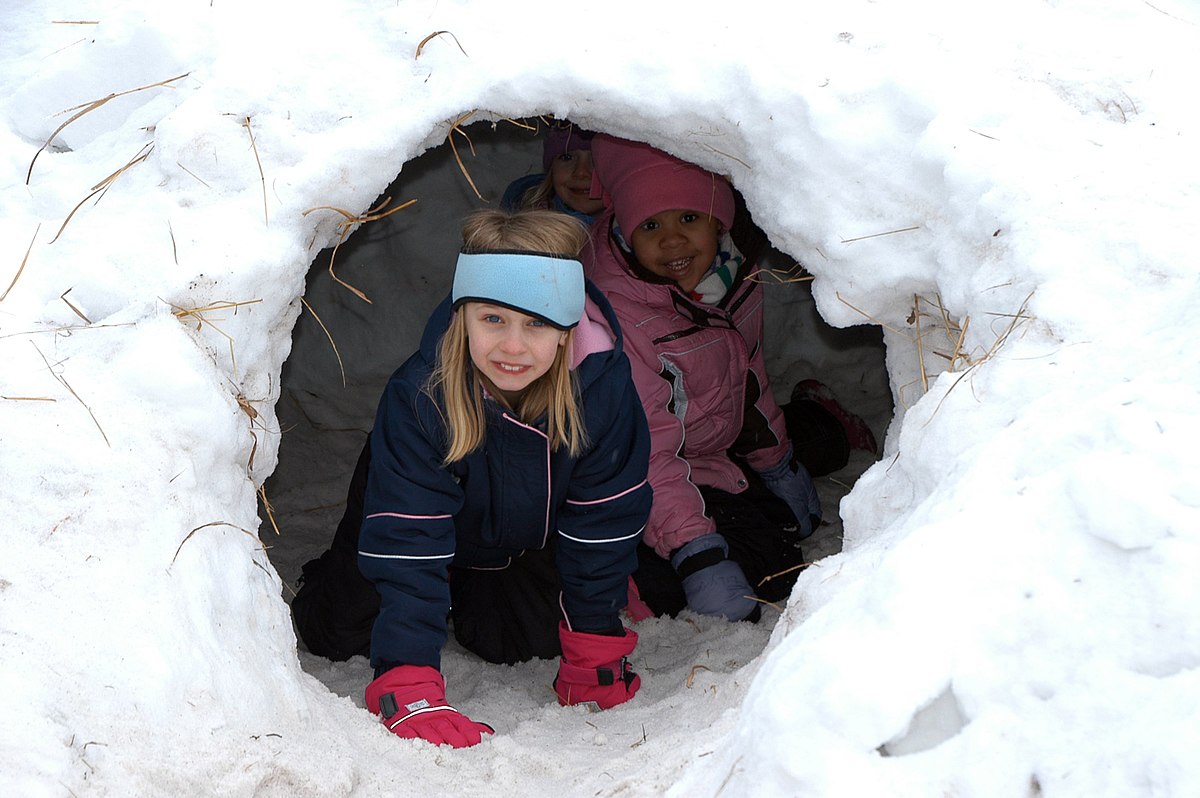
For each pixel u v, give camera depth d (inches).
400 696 80.4
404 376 82.9
